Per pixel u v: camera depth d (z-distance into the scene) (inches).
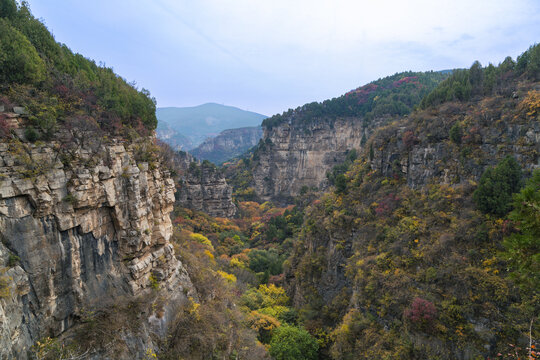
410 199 1712.6
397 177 1920.5
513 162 1299.2
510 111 1536.7
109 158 753.0
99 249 735.7
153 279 896.9
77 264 664.4
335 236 1875.0
